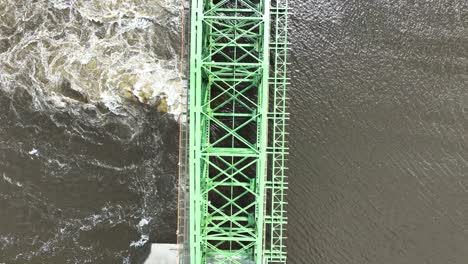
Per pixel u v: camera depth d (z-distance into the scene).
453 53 16.83
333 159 16.88
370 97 16.89
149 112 17.25
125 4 17.16
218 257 15.49
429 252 16.81
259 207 12.88
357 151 16.91
